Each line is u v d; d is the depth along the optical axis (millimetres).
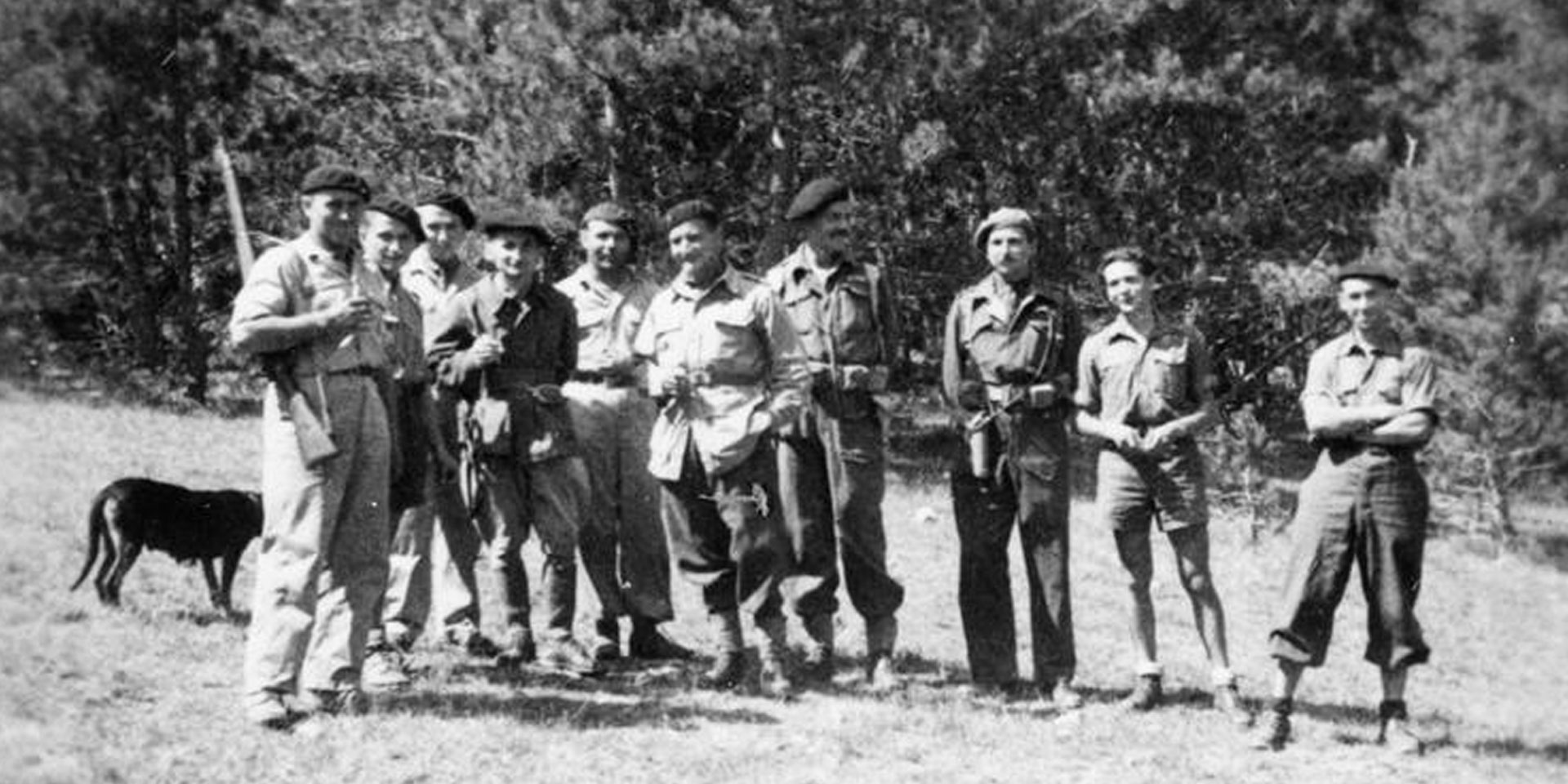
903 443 22547
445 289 7688
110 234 22625
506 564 7168
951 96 18953
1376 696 8352
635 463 7773
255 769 5484
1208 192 20953
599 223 7812
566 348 7285
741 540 6996
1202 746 6617
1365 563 6660
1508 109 17672
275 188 22703
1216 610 7223
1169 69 19281
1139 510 7238
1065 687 7285
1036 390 7211
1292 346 21312
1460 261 17250
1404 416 6512
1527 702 8875
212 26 21203
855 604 7531
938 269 20766
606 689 7023
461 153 19250
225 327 24281
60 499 11078
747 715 6660
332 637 6223
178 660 6887
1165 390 7125
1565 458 17875
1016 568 12023
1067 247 20469
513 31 16859
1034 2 18250
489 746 5891
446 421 7277
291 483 6012
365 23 20766
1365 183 21562
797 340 7098
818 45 17797
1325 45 21422
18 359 21891
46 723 5805
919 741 6465
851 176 18938
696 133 19328
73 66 19953
